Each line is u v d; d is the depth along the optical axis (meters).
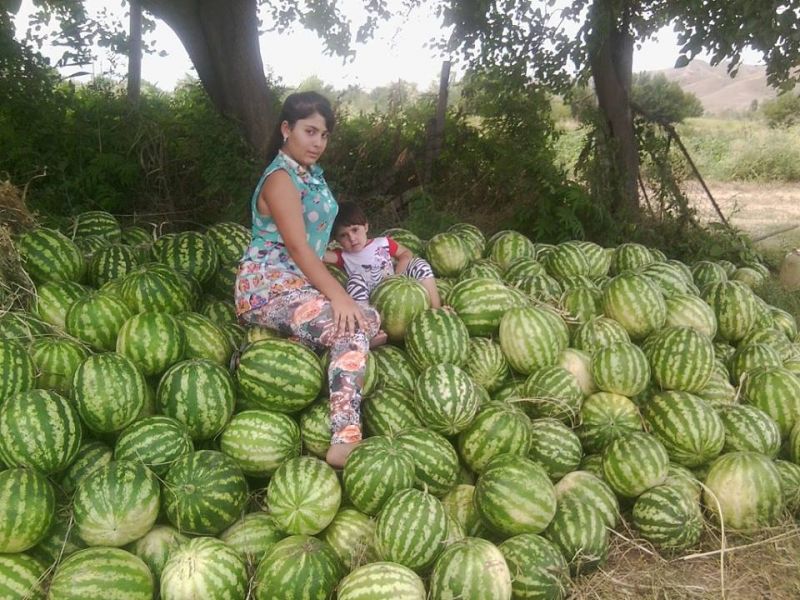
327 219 4.27
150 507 3.34
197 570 3.15
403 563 3.36
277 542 3.46
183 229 9.34
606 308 5.23
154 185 9.42
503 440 3.97
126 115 9.65
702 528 3.95
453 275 6.16
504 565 3.27
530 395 4.46
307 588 3.20
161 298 4.62
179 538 3.44
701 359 4.59
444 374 4.04
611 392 4.52
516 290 5.15
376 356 4.54
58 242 5.02
